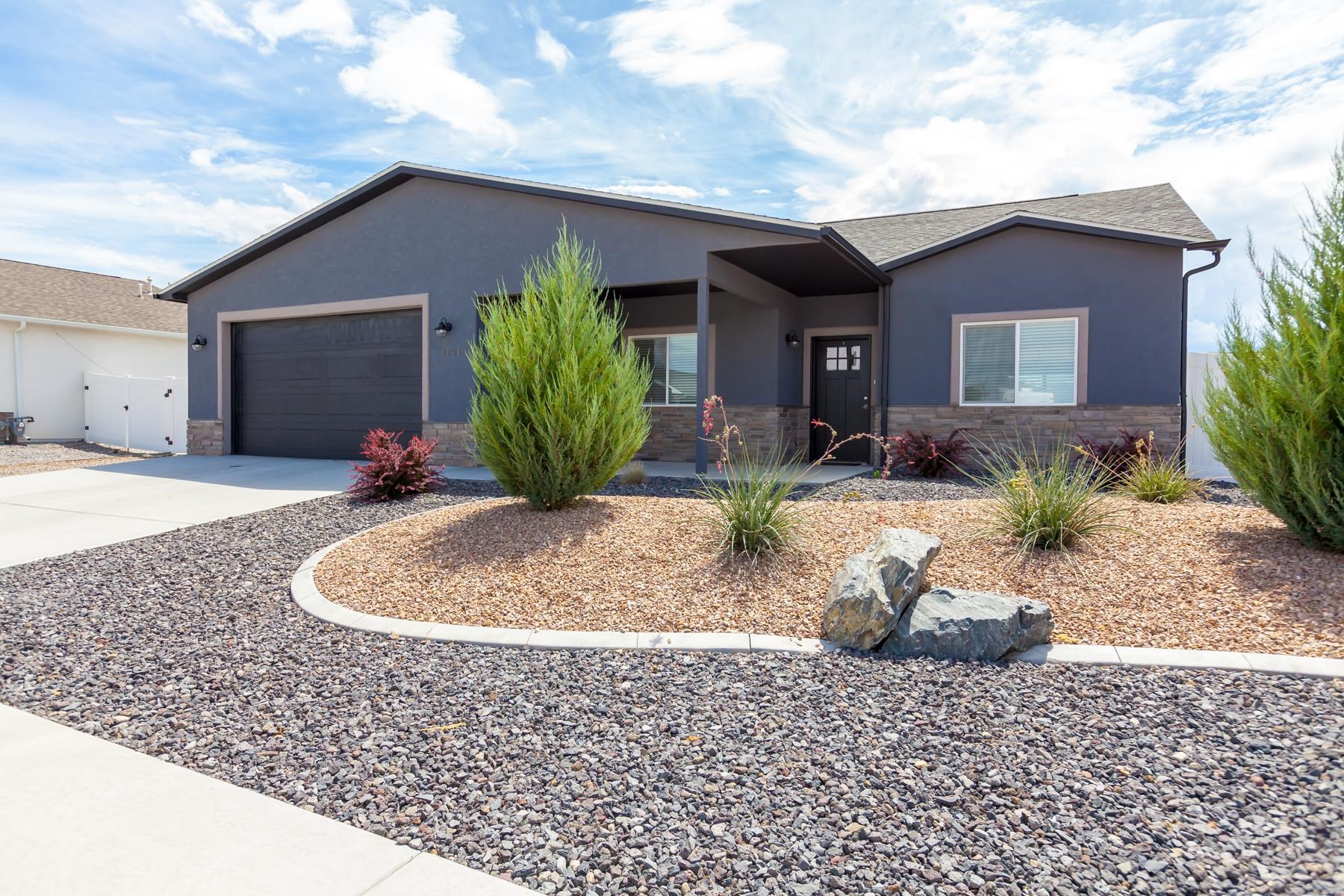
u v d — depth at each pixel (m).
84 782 2.92
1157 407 10.73
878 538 5.14
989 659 3.99
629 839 2.51
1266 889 2.19
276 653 4.32
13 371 19.42
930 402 12.16
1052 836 2.47
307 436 14.41
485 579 5.42
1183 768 2.87
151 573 6.02
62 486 10.55
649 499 7.60
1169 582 4.86
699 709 3.48
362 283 13.48
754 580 5.16
